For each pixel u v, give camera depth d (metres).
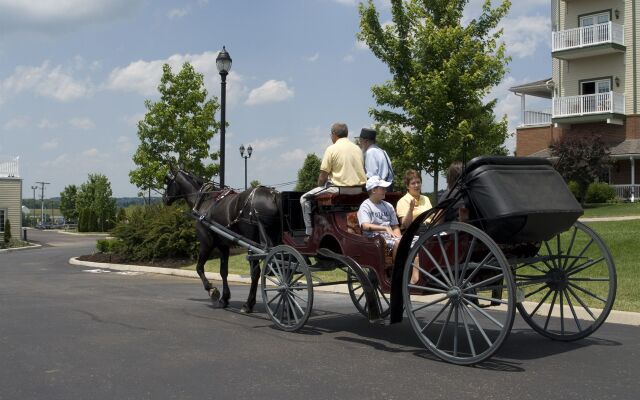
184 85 34.16
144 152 33.81
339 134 8.52
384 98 20.27
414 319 6.95
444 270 6.93
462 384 5.80
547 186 6.74
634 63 33.34
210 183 11.14
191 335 8.22
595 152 30.91
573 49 34.06
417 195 8.07
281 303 8.73
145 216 21.31
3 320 9.38
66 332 8.44
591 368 6.31
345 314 9.91
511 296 6.06
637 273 11.91
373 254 7.53
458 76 19.34
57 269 20.02
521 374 6.11
